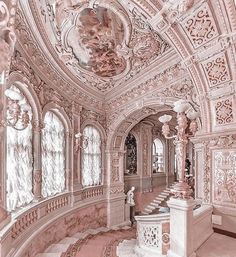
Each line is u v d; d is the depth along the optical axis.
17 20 5.04
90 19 6.06
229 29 4.98
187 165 16.64
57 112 8.14
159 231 4.91
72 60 7.55
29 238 5.32
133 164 15.44
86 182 10.08
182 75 7.57
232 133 5.77
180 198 4.25
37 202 6.33
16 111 3.55
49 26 5.86
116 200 11.41
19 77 5.41
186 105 4.33
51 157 7.66
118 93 10.22
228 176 5.86
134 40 6.79
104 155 11.30
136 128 15.61
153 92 8.74
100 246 6.82
